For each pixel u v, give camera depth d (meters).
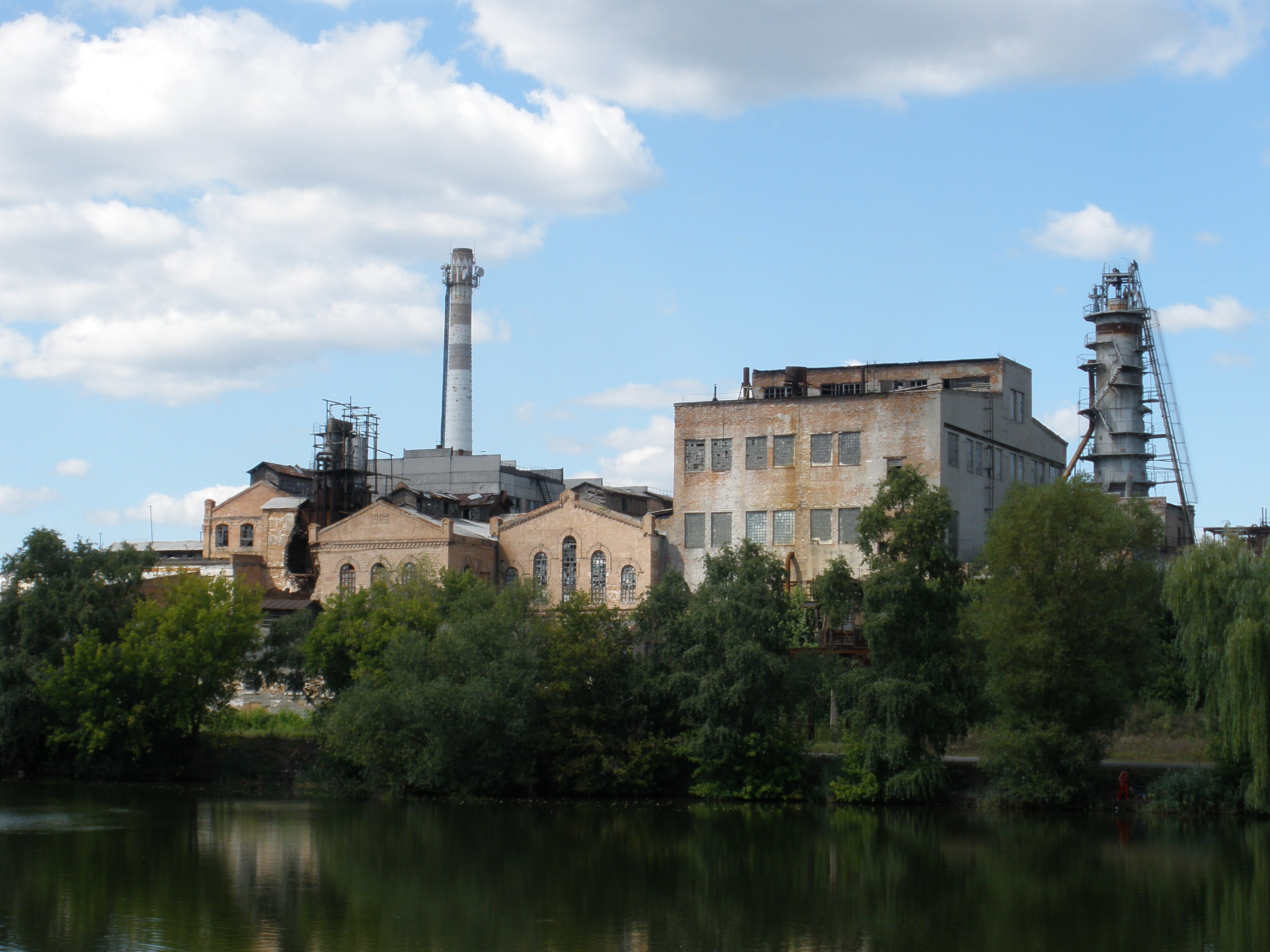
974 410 87.44
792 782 64.06
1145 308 97.06
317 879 45.59
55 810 62.09
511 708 64.62
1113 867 47.47
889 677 61.84
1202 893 43.28
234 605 76.25
